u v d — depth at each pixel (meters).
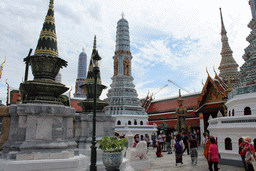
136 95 51.06
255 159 10.62
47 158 9.94
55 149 10.39
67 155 10.37
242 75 23.69
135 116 46.06
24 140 10.25
